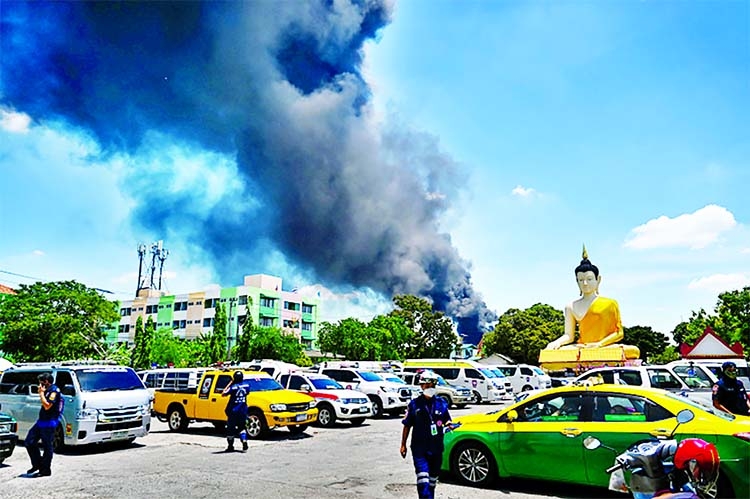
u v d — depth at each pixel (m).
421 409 7.30
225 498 8.47
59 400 10.65
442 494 8.62
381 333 61.81
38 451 10.35
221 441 14.95
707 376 16.36
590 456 8.15
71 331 40.12
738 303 43.28
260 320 74.38
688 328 57.81
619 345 35.97
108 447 13.75
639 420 8.05
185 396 17.08
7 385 14.77
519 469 8.73
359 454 12.67
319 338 63.28
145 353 54.56
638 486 4.43
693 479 4.26
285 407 15.39
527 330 64.81
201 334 69.31
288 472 10.51
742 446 7.27
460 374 29.28
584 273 38.75
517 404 9.16
